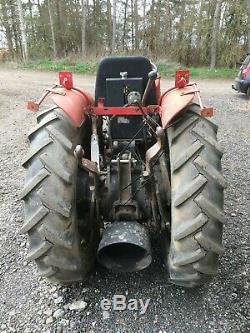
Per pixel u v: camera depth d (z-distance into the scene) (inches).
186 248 83.7
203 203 82.2
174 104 96.9
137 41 926.4
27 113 311.0
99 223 104.7
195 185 83.2
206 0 812.0
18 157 207.6
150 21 906.7
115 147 120.3
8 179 178.2
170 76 577.3
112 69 115.9
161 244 106.3
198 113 96.5
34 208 85.1
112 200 105.3
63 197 85.4
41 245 85.1
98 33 1122.7
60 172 86.3
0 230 135.3
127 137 121.3
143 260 94.8
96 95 120.1
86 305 99.9
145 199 105.4
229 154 210.7
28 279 111.0
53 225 84.4
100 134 123.9
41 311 99.1
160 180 104.9
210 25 787.4
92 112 115.0
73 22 1114.1
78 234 92.0
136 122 119.4
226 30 796.6
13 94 403.9
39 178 85.7
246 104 372.5
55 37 1094.4
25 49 871.7
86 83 496.7
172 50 796.0
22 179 178.2
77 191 106.4
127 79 112.9
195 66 776.3
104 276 109.1
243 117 312.7
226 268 112.5
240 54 771.4
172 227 85.3
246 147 225.1
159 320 94.7
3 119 294.0
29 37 1096.8
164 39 850.8
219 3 758.5
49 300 102.5
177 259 84.7
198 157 86.7
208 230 82.9
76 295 103.4
